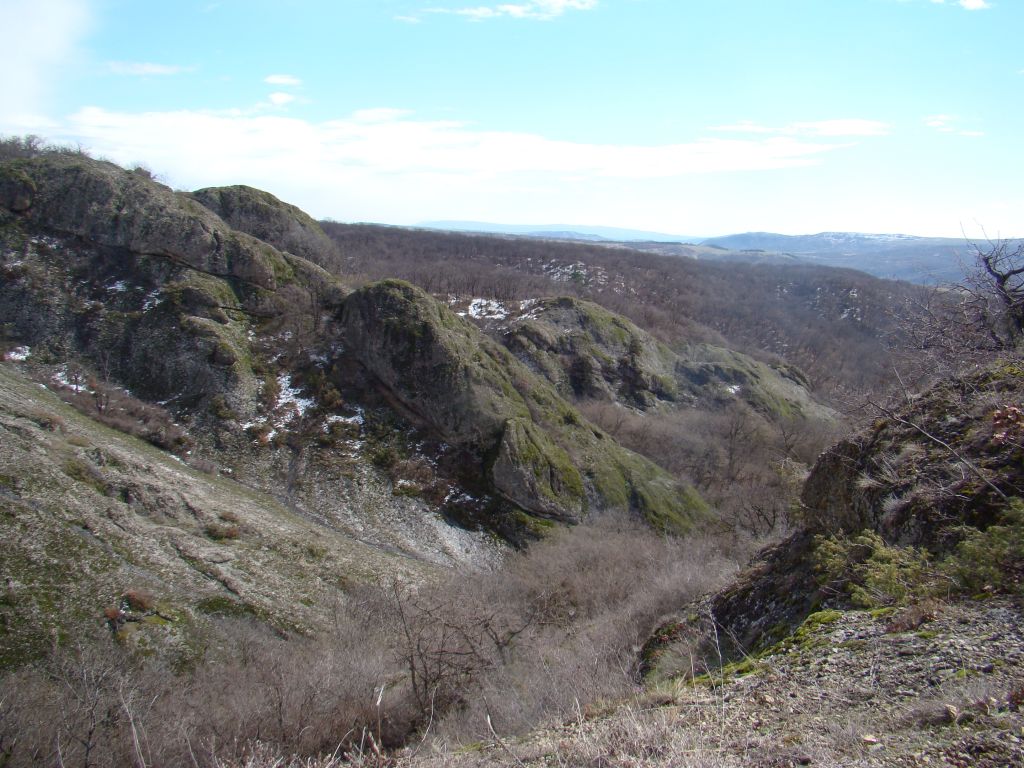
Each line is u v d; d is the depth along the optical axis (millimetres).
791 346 75938
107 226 42125
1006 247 13305
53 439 25938
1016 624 5941
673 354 63375
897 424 10312
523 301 64500
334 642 20094
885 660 6117
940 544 7969
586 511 37312
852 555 9031
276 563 25406
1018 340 11953
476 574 29438
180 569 22797
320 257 57156
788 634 8766
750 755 4832
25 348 36969
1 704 13695
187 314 40000
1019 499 7234
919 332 14664
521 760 6043
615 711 7023
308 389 39719
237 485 32906
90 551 21656
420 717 13227
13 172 42219
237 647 20359
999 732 4223
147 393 37375
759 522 30906
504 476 36188
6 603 18750
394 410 39844
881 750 4445
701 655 10039
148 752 11977
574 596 24156
